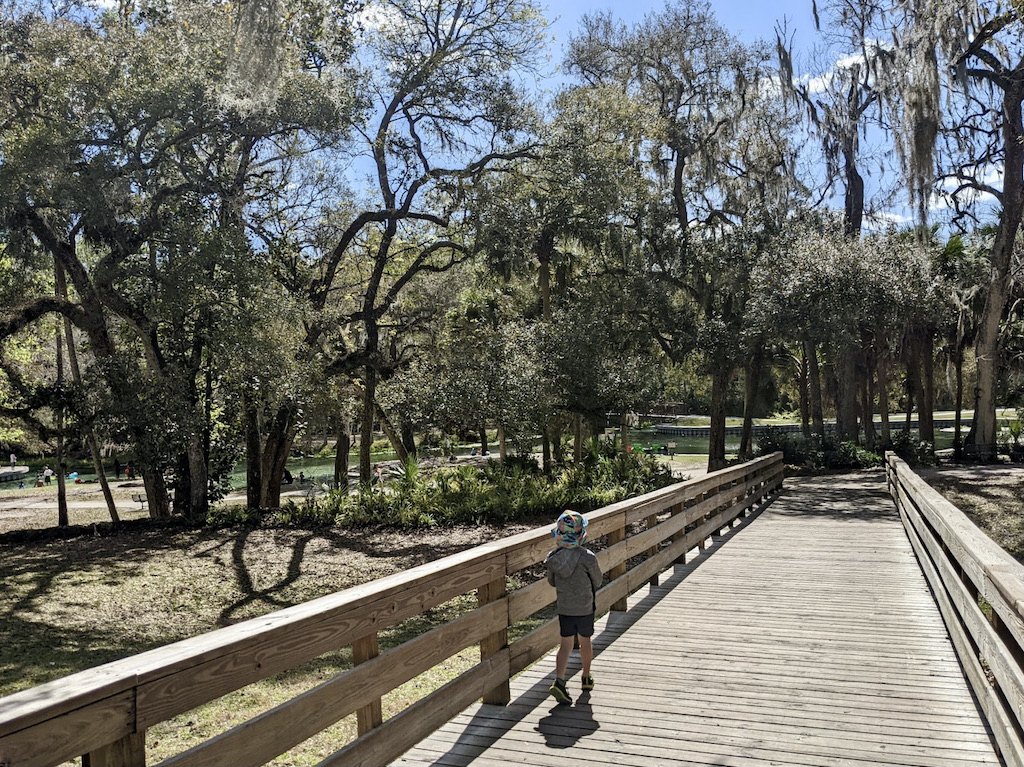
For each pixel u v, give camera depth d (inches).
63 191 642.8
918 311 1015.0
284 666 125.0
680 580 370.6
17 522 988.6
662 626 285.1
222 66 742.5
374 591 151.1
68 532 743.1
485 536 673.6
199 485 840.9
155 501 843.4
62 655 371.6
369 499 784.3
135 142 723.4
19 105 692.1
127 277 725.9
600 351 1062.4
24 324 743.1
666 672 232.1
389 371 970.7
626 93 1132.5
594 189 946.7
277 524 763.4
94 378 775.7
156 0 780.0
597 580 211.8
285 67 735.7
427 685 298.2
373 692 149.6
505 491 796.6
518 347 999.6
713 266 1173.7
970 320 1230.3
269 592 517.3
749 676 227.5
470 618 190.1
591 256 1277.1
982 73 1068.5
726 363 1190.3
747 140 1253.7
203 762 106.7
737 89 1191.6
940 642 260.8
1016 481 870.4
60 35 681.0
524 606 223.1
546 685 222.7
